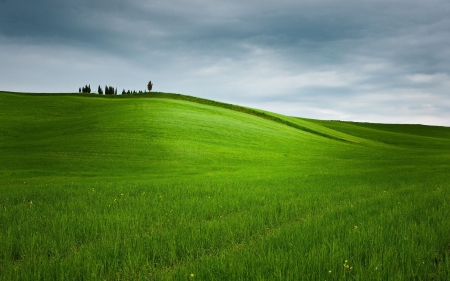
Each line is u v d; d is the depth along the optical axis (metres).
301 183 21.44
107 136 44.56
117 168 31.50
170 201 14.09
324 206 13.02
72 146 39.91
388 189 17.78
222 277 5.69
